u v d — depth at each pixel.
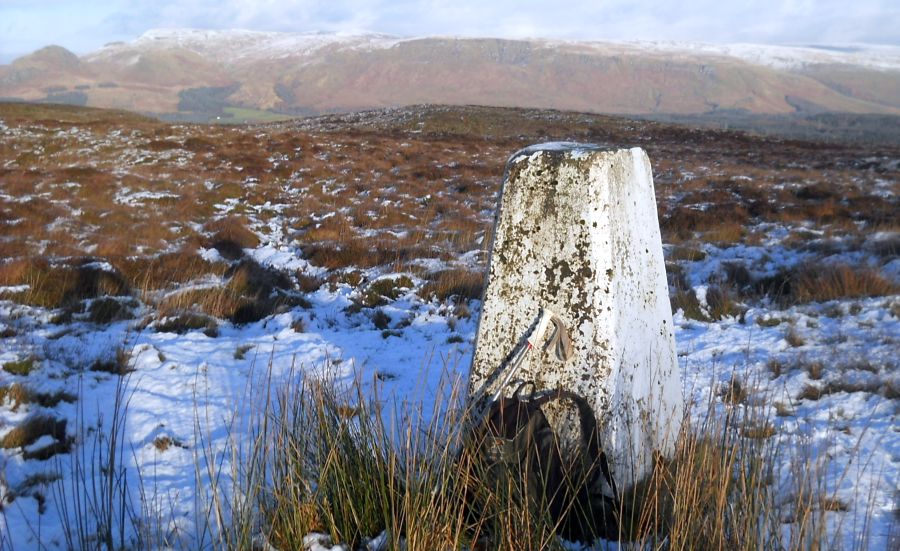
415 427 3.78
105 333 7.62
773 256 11.52
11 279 9.81
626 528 3.09
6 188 18.94
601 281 3.29
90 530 3.53
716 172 26.41
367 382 5.93
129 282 10.45
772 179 23.72
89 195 18.91
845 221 14.84
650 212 3.73
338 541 3.09
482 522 2.96
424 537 2.79
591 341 3.29
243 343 7.29
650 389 3.37
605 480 3.27
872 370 5.63
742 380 5.48
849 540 3.00
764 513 2.68
